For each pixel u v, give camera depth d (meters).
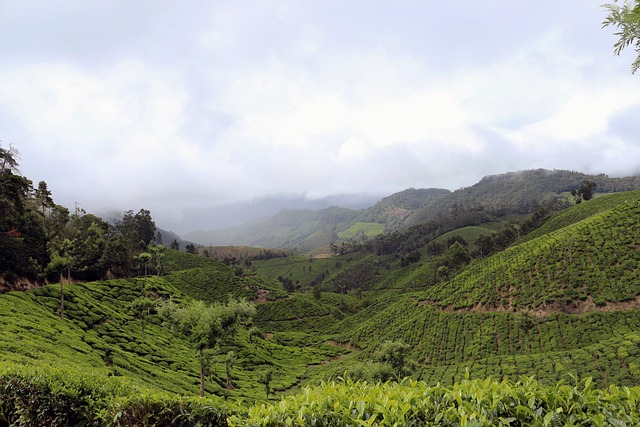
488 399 4.66
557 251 79.12
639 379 39.84
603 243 74.31
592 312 62.19
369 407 4.98
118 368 33.25
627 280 64.44
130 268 100.56
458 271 120.69
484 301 77.19
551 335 61.00
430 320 80.06
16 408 8.52
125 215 140.75
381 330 89.31
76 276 81.12
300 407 5.29
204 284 124.81
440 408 4.80
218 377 52.84
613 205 116.12
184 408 7.20
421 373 56.53
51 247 67.62
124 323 61.06
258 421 5.29
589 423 4.26
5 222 61.69
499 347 63.56
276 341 99.62
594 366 45.03
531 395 4.57
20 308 42.91
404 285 156.50
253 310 34.16
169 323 34.09
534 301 70.19
